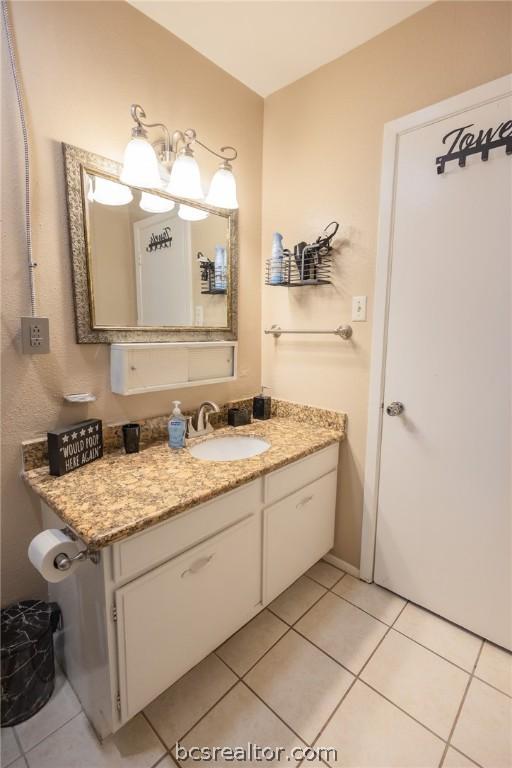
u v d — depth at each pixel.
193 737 1.11
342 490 1.83
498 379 1.32
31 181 1.15
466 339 1.37
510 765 1.05
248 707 1.20
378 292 1.56
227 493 1.21
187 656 1.16
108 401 1.43
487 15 1.22
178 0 1.31
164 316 1.56
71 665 1.23
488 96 1.22
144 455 1.41
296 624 1.54
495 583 1.41
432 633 1.49
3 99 1.08
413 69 1.39
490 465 1.37
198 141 1.55
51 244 1.21
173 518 1.05
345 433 1.77
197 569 1.14
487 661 1.37
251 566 1.36
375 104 1.51
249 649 1.42
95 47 1.26
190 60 1.55
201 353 1.67
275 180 1.91
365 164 1.56
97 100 1.28
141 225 1.44
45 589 1.33
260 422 1.92
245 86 1.80
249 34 1.48
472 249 1.32
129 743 1.09
